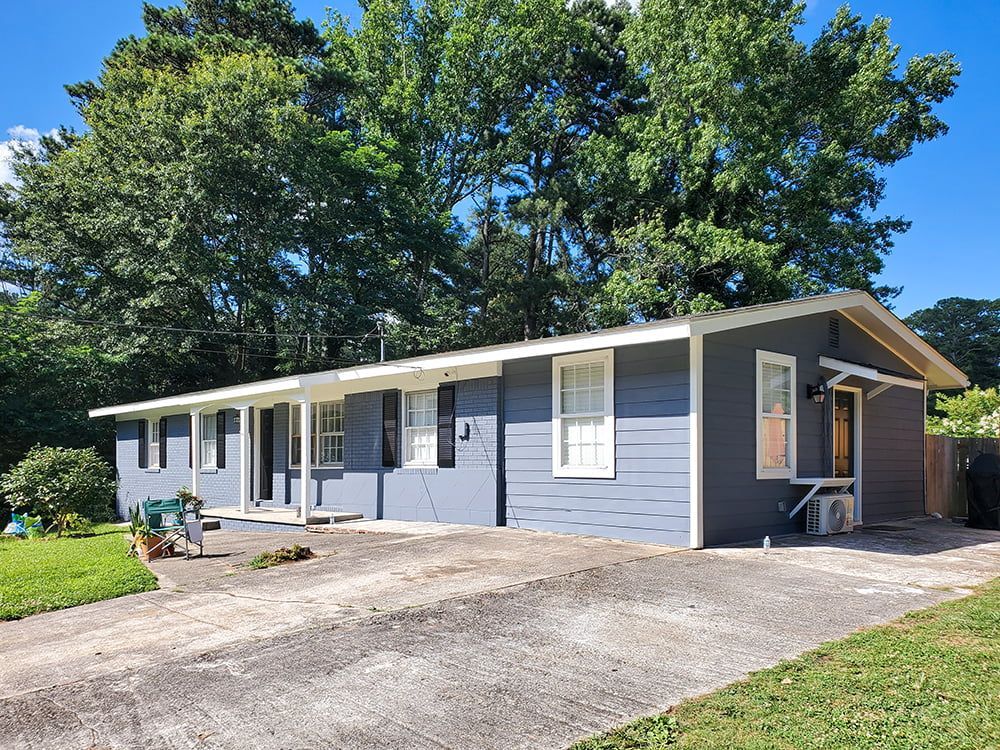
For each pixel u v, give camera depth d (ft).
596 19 96.32
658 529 27.84
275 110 71.67
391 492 40.29
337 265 81.15
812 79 69.82
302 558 26.86
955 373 42.75
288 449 48.83
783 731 10.44
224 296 78.33
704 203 72.33
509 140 97.81
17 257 82.07
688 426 26.99
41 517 44.45
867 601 18.37
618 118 90.12
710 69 66.49
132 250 71.56
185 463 56.65
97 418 72.54
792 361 32.22
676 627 16.02
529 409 33.24
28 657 15.34
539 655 14.15
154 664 14.16
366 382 42.68
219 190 70.79
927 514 42.11
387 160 83.61
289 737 10.56
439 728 10.79
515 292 94.53
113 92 77.87
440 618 16.83
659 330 26.45
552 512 31.94
